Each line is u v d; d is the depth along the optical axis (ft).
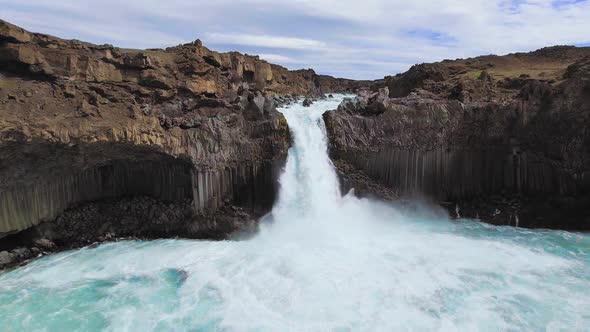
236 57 171.12
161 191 129.39
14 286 96.17
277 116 136.46
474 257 107.86
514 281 94.99
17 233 113.60
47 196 115.14
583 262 105.09
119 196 129.08
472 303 85.97
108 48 129.70
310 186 136.56
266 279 97.25
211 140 128.26
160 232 125.49
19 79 113.09
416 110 143.02
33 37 118.93
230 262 107.04
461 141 141.69
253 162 133.18
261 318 81.82
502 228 130.11
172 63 139.23
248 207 132.77
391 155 142.00
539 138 133.90
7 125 96.63
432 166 142.41
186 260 108.68
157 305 87.51
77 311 85.71
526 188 136.67
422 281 95.09
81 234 119.85
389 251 111.86
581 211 129.29
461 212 139.54
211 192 128.26
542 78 167.12
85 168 120.16
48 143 101.86
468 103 144.97
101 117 111.96
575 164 128.88
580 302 86.07
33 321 82.17
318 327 78.64
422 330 77.51
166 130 123.03
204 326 79.77
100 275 101.45
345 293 90.27
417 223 135.03
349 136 142.82
